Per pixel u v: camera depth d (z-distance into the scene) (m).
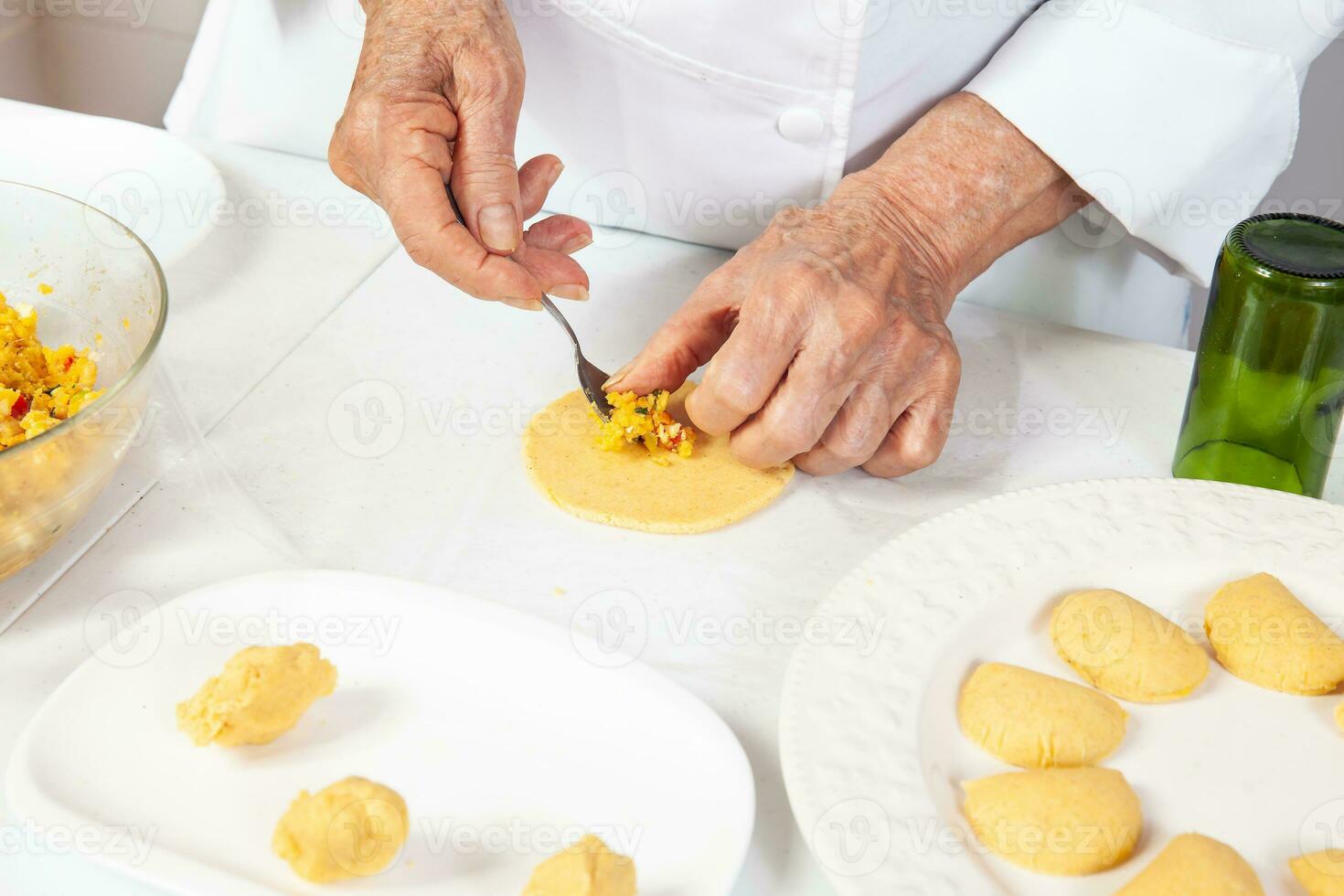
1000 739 0.64
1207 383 0.80
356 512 0.81
